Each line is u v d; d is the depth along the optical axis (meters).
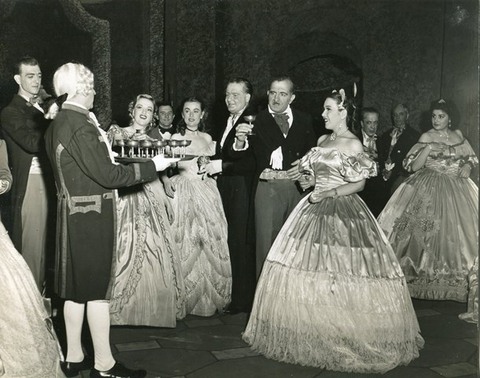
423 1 5.77
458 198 4.89
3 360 2.79
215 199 4.51
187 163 4.50
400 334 3.34
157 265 3.96
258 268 4.18
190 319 4.33
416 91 6.04
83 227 3.02
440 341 3.81
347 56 6.30
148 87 6.37
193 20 6.36
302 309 3.36
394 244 4.98
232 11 6.38
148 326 4.12
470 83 5.38
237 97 4.40
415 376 3.21
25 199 4.16
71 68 3.05
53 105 3.96
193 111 4.61
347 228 3.50
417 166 5.07
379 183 5.79
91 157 2.94
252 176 4.40
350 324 3.28
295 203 4.19
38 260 4.24
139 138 4.09
